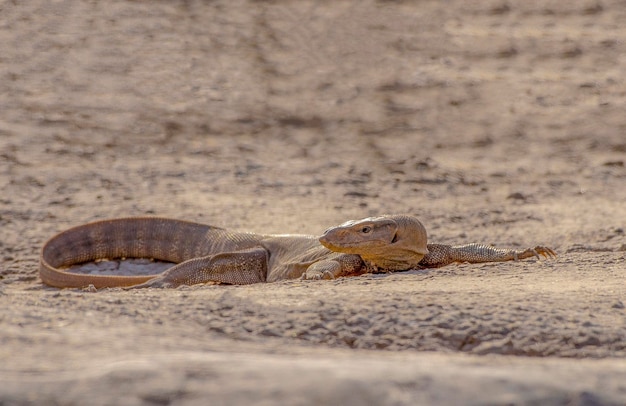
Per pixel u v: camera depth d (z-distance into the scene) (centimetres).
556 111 9600
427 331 2025
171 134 8450
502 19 12625
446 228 5150
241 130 8788
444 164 7781
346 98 9950
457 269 3278
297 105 9656
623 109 9619
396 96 10062
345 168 7369
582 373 1370
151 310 2155
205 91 9856
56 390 1296
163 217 4322
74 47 10800
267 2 12800
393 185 6750
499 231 5059
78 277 3709
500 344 1959
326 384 1272
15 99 9081
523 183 7075
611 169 7681
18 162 6994
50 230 4956
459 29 12194
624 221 5394
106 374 1330
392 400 1235
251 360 1422
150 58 10700
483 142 8675
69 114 8762
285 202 5862
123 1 12350
